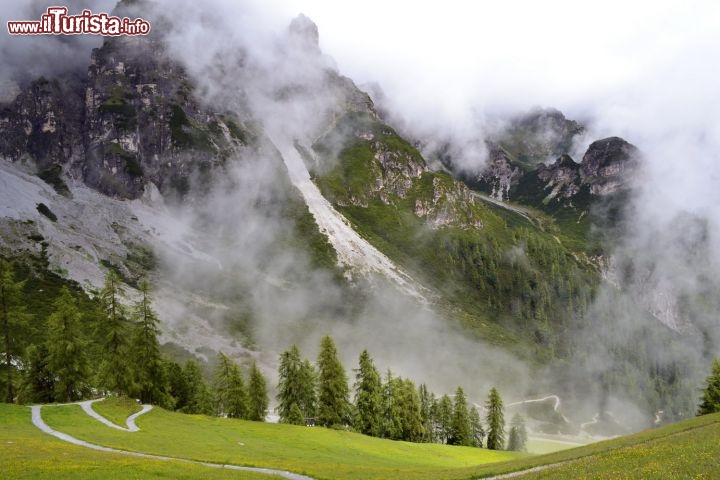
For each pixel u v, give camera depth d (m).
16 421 56.28
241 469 44.41
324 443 69.31
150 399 84.25
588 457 44.16
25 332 71.06
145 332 83.19
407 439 96.12
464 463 74.62
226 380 96.88
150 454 47.62
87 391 84.50
